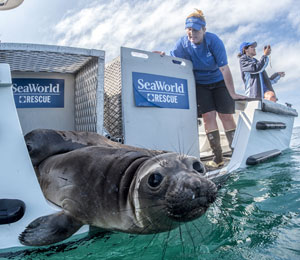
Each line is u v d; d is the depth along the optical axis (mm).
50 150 3273
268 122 5273
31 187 2281
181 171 2131
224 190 3475
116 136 4238
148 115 4133
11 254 2211
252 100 4863
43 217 2320
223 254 2051
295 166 4445
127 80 3963
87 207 2502
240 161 4562
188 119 4559
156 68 4238
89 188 2539
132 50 4023
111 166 2578
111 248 2279
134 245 2309
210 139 5098
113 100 4262
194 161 2318
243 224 2521
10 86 2215
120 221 2398
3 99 2199
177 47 5188
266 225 2469
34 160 3201
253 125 4777
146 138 4102
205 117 5172
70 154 2959
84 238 2496
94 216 2482
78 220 2504
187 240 2330
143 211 2209
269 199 3070
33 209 2289
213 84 5164
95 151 2871
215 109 5285
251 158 4633
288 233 2285
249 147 4711
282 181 3662
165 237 2406
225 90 5203
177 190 1978
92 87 3938
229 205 2980
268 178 3859
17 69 4098
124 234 2516
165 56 4352
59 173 2805
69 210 2521
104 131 4273
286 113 6117
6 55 3537
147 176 2184
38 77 4328
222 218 2678
